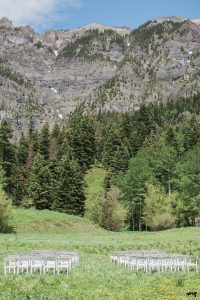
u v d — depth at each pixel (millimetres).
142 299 17062
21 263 25172
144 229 98125
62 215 79812
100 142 155250
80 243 48000
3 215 64938
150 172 96500
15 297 16797
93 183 122188
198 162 91250
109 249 41781
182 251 38812
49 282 20578
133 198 92500
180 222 89188
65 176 96812
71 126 169500
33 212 78625
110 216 83000
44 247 42625
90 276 23047
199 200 84375
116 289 19266
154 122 195875
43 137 135875
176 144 140750
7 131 100188
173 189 104438
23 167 117375
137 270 25453
